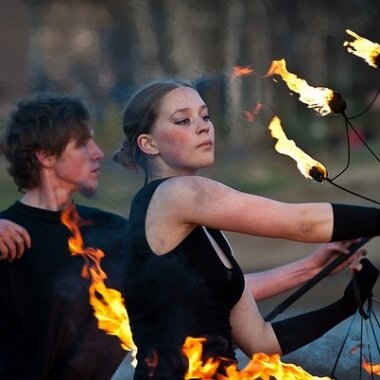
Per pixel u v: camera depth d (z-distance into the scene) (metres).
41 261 9.38
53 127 9.60
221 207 7.89
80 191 9.83
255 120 40.12
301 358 11.73
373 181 43.00
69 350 9.38
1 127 9.84
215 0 52.28
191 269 8.01
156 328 8.06
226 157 41.72
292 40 52.50
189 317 7.99
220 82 29.52
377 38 51.22
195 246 8.03
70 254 9.46
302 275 9.53
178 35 52.56
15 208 9.70
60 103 9.71
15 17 51.50
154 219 8.06
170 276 8.01
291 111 47.00
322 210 7.89
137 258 8.12
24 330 9.35
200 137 8.39
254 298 9.52
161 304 8.02
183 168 8.45
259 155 42.50
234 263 8.20
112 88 49.25
